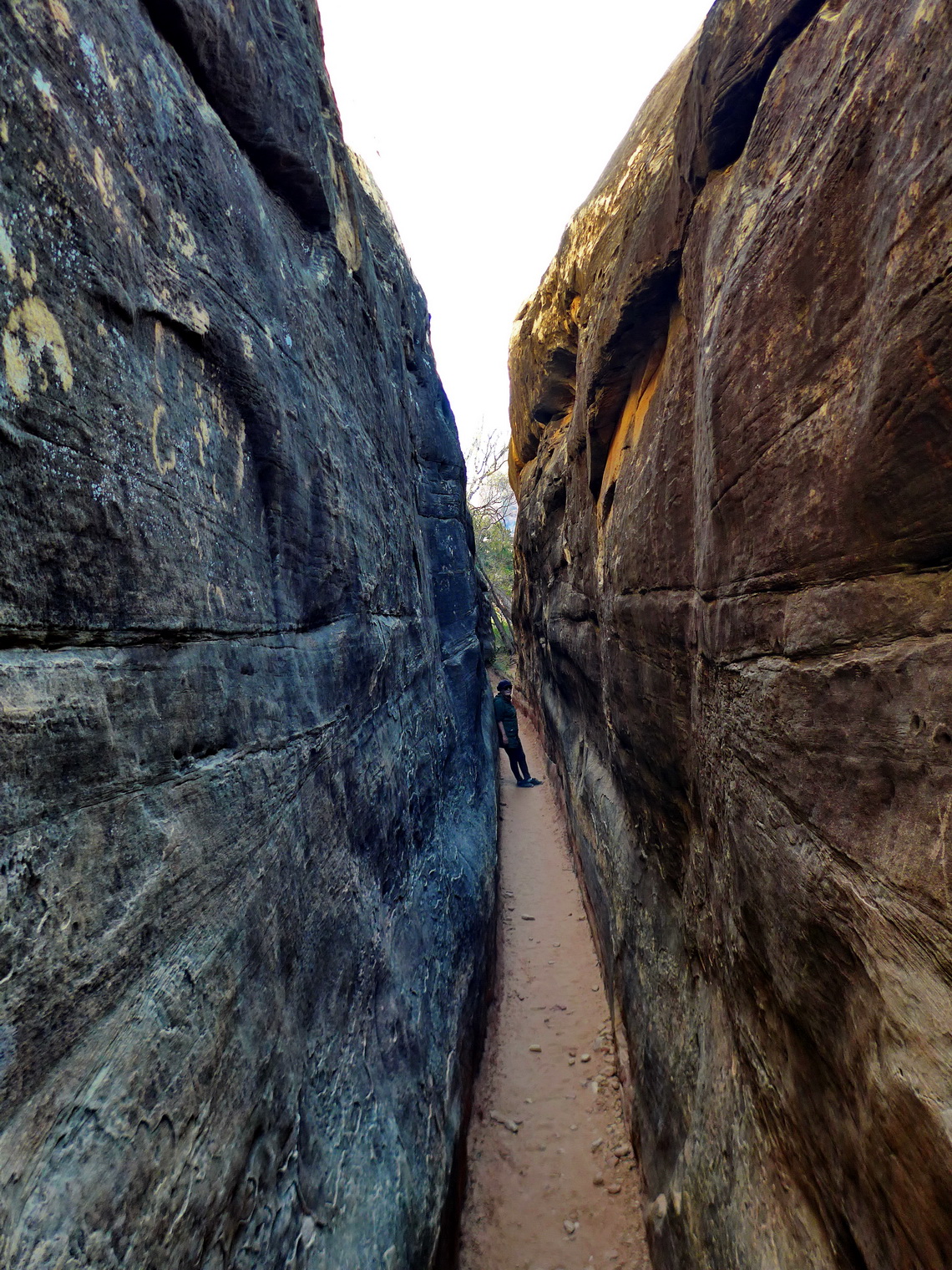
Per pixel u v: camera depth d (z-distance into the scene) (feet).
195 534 5.88
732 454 7.36
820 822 5.57
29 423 3.76
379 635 13.01
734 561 7.45
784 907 6.25
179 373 5.88
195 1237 4.51
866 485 4.86
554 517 27.07
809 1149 5.90
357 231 13.79
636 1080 12.19
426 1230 8.44
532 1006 16.69
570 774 26.40
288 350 8.67
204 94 7.48
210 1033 5.10
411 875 13.03
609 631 15.52
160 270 5.63
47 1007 3.50
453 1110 11.03
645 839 13.62
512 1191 11.46
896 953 4.47
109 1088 3.90
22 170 3.84
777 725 6.37
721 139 8.39
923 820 4.31
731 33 7.78
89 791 4.04
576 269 20.59
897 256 4.44
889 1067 4.40
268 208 9.07
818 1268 5.61
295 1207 6.08
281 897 7.02
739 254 7.36
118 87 5.19
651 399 12.50
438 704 20.13
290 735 7.80
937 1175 3.90
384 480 14.98
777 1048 6.67
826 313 5.54
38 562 3.78
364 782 10.98
